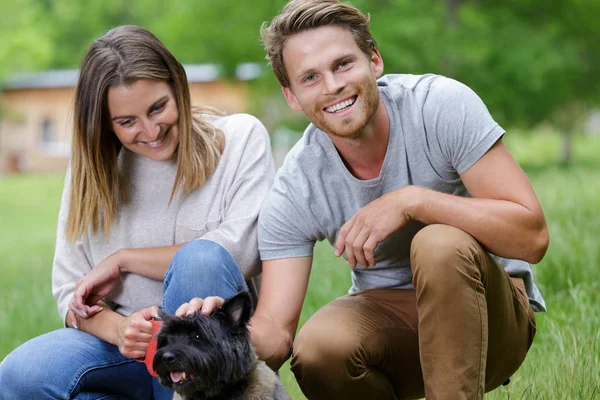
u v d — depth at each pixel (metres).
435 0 40.53
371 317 7.12
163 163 7.61
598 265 11.80
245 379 6.53
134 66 6.94
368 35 6.80
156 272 7.39
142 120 7.07
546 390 7.71
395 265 7.27
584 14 42.44
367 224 6.51
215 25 44.31
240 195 7.52
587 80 45.78
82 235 7.65
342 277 12.72
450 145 6.69
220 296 6.77
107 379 7.18
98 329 7.16
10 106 80.31
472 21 39.25
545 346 9.02
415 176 6.91
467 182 6.72
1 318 14.35
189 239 7.58
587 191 19.69
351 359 6.87
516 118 42.12
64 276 7.66
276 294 7.05
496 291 6.48
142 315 6.87
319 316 7.15
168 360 6.10
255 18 43.72
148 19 78.00
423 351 6.20
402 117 6.86
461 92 6.73
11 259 24.92
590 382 7.63
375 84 6.71
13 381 6.97
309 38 6.62
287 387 9.52
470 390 6.11
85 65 7.15
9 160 83.25
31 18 72.00
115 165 7.51
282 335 6.94
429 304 6.12
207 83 68.38
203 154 7.54
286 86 7.11
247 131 7.81
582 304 9.90
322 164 7.05
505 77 39.56
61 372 6.93
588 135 87.00
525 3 42.31
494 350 6.79
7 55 66.62
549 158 59.31
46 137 83.75
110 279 7.37
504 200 6.51
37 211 46.38
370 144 6.84
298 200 7.06
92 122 7.16
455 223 6.36
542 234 6.48
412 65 36.78
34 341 7.19
